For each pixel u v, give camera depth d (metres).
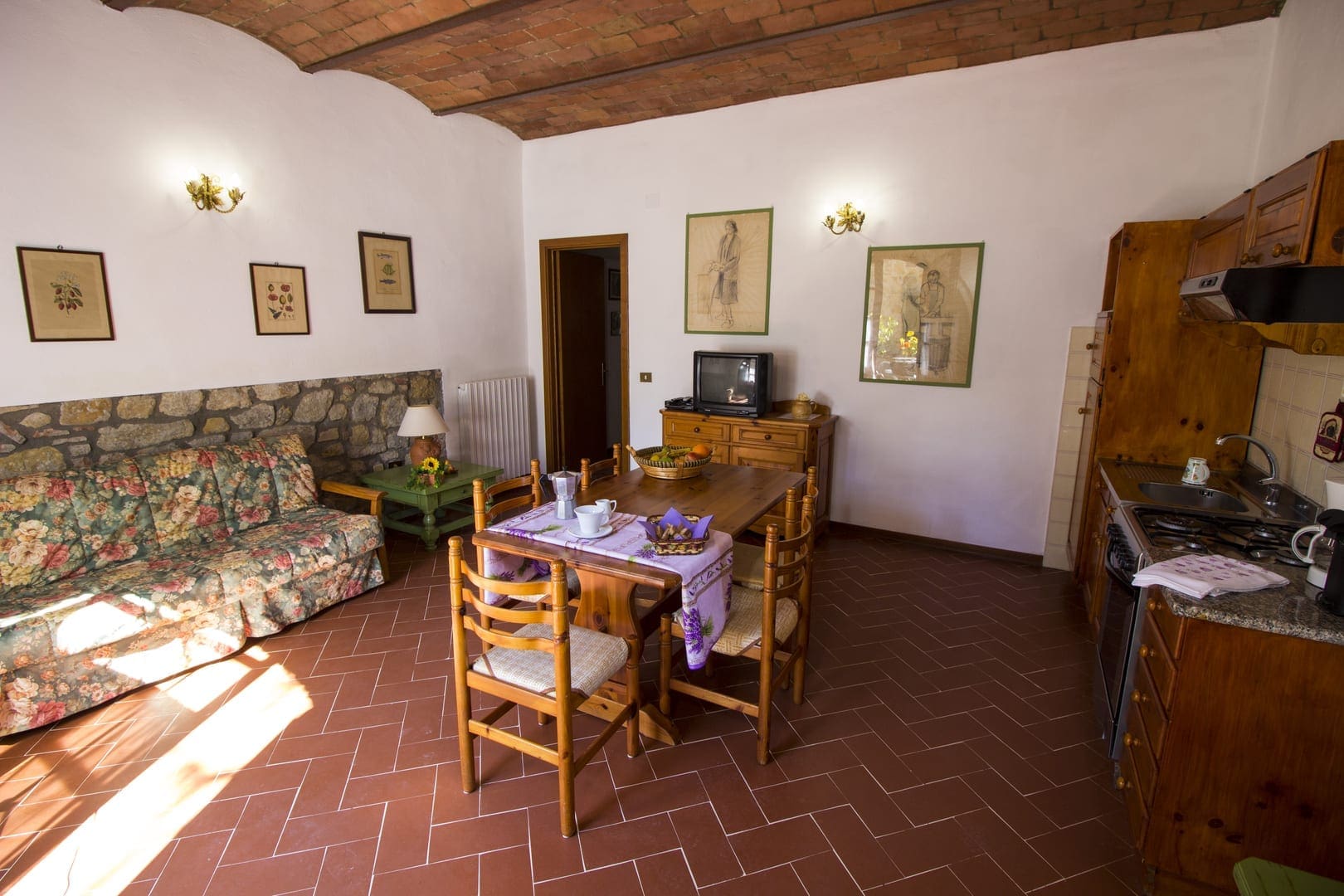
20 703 2.27
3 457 2.81
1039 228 3.65
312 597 3.17
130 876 1.75
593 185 5.02
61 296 2.92
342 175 4.02
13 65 2.71
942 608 3.33
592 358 6.05
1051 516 3.82
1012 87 3.59
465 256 4.88
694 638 2.01
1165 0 2.88
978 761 2.22
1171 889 1.69
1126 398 3.02
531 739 2.32
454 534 4.35
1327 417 2.16
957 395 4.00
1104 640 2.42
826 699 2.56
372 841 1.86
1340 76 2.37
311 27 3.38
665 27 3.27
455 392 4.89
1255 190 2.09
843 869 1.78
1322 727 1.47
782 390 4.54
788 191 4.30
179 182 3.28
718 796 2.04
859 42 3.38
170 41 3.19
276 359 3.78
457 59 3.74
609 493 2.79
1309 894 1.18
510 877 1.75
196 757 2.21
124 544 2.88
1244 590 1.59
